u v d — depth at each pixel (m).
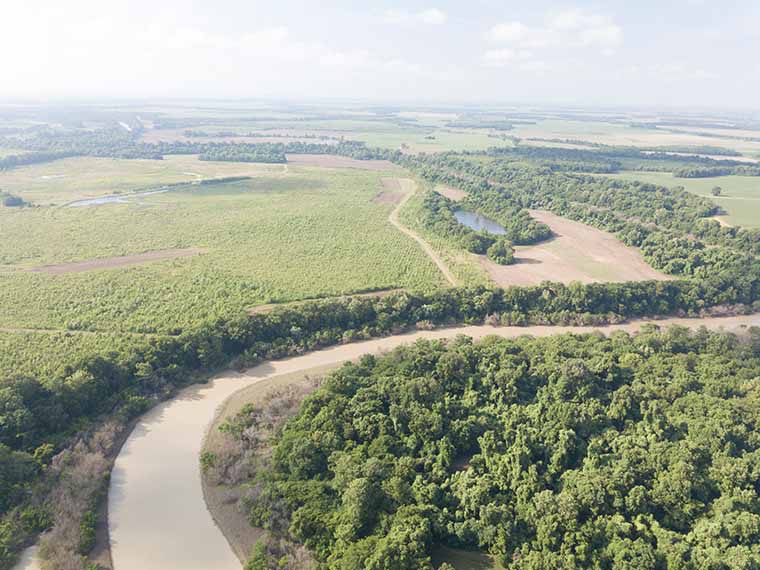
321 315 148.88
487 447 96.62
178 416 113.62
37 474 90.75
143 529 85.06
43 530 81.88
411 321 156.38
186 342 130.00
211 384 126.12
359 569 71.62
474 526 80.50
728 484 85.88
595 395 110.69
